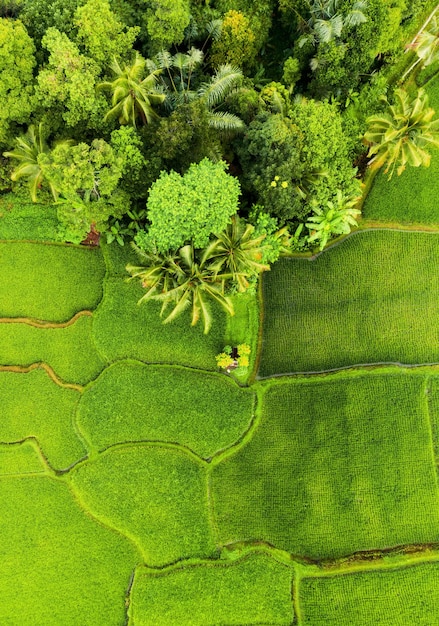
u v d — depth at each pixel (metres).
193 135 18.12
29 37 18.17
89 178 17.02
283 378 22.86
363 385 22.75
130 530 22.20
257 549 21.92
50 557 22.22
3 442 22.94
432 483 22.17
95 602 21.89
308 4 20.80
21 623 21.81
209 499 22.33
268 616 21.36
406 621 21.14
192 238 18.11
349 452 22.36
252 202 20.86
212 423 22.55
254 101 19.03
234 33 20.23
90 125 18.78
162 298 18.12
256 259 19.34
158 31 19.25
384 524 21.95
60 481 22.67
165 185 16.95
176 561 22.02
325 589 21.42
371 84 21.45
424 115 16.98
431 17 21.02
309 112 18.89
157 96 17.83
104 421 22.69
